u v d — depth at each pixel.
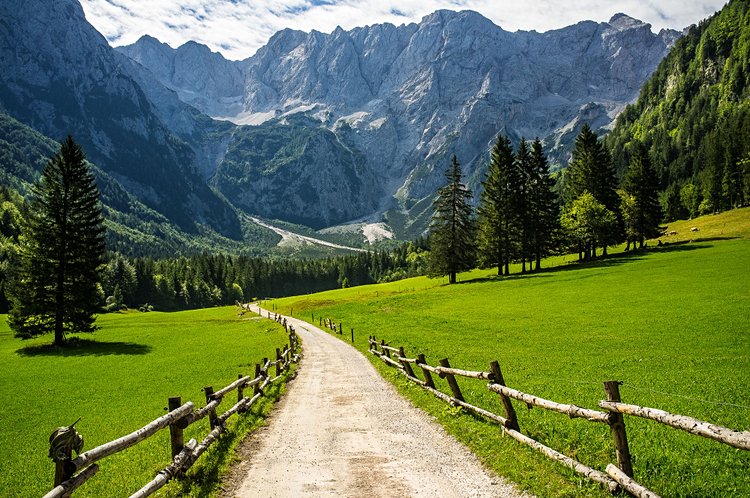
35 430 18.83
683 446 10.43
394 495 8.48
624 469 7.85
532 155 94.06
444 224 93.06
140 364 40.22
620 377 20.52
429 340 39.53
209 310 131.75
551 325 42.16
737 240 87.94
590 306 50.25
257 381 20.09
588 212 93.44
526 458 9.80
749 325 32.50
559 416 13.72
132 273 166.88
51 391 29.31
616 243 98.81
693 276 59.38
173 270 192.88
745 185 128.50
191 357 42.41
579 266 87.00
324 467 10.35
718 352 25.97
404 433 13.00
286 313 102.81
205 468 10.43
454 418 14.13
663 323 36.88
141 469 11.04
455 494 8.35
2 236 153.00
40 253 58.25
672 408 14.40
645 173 101.12
